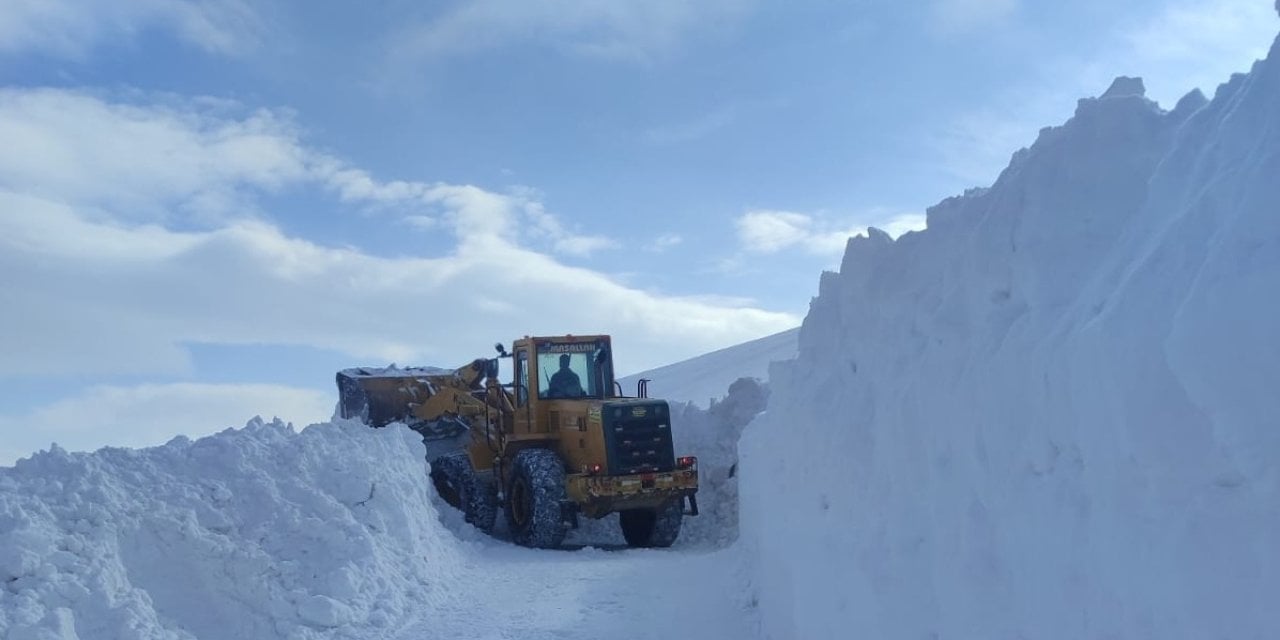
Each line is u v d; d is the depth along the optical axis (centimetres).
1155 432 272
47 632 627
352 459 1038
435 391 1592
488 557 1235
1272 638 234
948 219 496
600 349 1514
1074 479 315
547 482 1325
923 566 419
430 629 842
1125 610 280
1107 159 371
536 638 801
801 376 664
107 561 736
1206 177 306
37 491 773
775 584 687
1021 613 337
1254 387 245
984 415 371
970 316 420
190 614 796
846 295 593
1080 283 354
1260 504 243
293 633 795
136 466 895
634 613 866
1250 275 251
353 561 893
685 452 1580
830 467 548
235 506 909
